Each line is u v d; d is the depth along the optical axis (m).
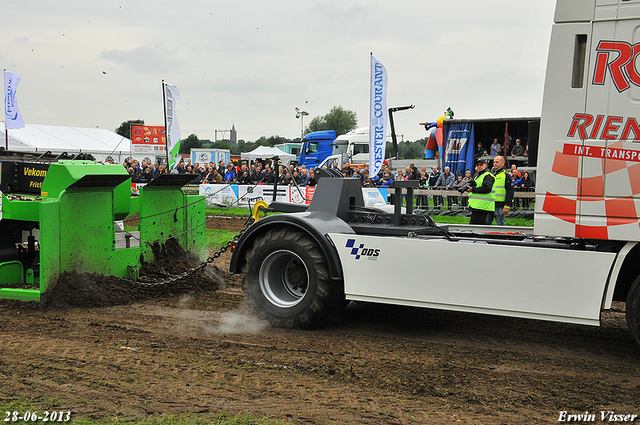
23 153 7.40
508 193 9.88
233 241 6.17
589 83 4.47
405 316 6.11
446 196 15.62
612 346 5.07
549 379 4.21
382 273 5.18
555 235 4.63
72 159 7.16
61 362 4.47
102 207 6.56
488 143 20.89
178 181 7.44
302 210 6.25
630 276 4.67
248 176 18.72
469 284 4.84
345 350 4.87
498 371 4.38
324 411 3.61
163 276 7.09
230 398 3.80
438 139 21.12
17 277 6.70
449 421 3.48
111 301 6.31
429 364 4.52
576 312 4.50
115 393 3.88
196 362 4.51
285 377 4.20
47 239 5.91
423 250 5.01
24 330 5.30
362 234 5.73
